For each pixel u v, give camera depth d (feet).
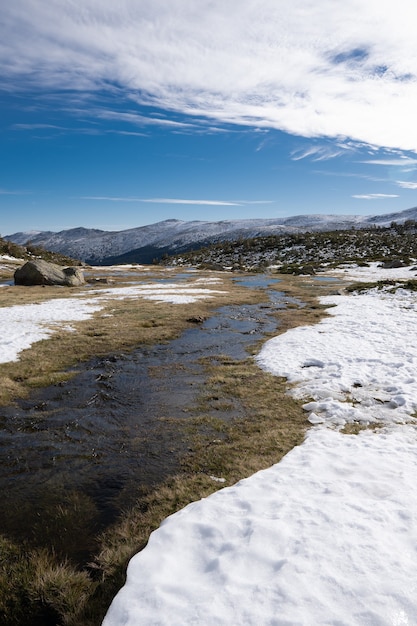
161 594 15.90
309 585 15.15
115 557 19.48
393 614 13.60
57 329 74.79
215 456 30.25
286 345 63.41
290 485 24.00
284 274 242.99
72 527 22.75
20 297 120.16
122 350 62.95
